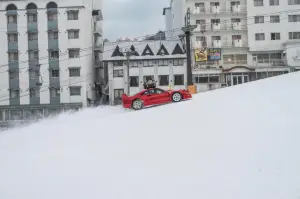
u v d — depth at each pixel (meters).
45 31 48.12
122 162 7.62
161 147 8.59
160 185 6.09
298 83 17.42
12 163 8.48
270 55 51.91
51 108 47.28
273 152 7.18
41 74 48.00
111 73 48.75
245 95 16.14
